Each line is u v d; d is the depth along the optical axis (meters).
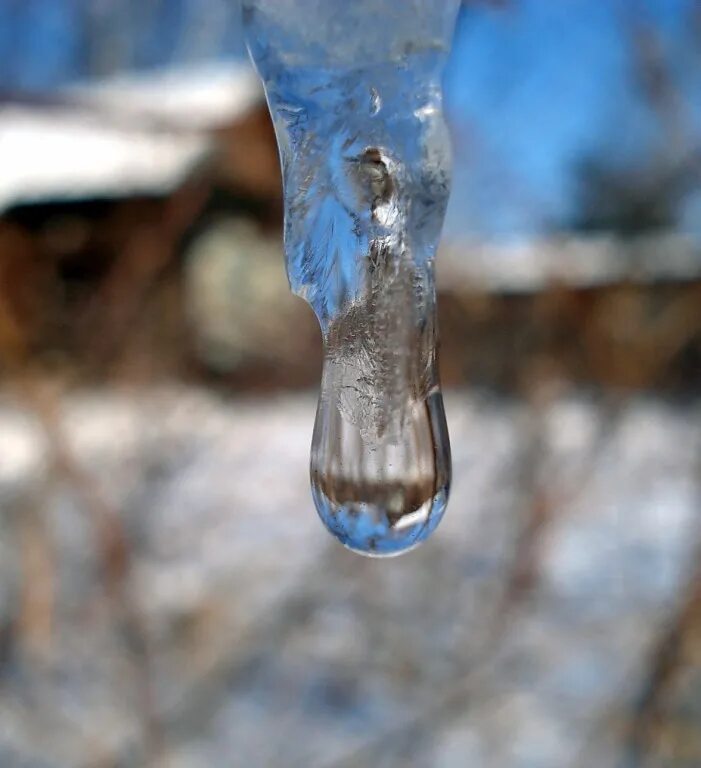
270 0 0.06
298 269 0.06
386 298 0.06
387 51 0.06
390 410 0.06
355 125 0.06
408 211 0.06
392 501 0.07
